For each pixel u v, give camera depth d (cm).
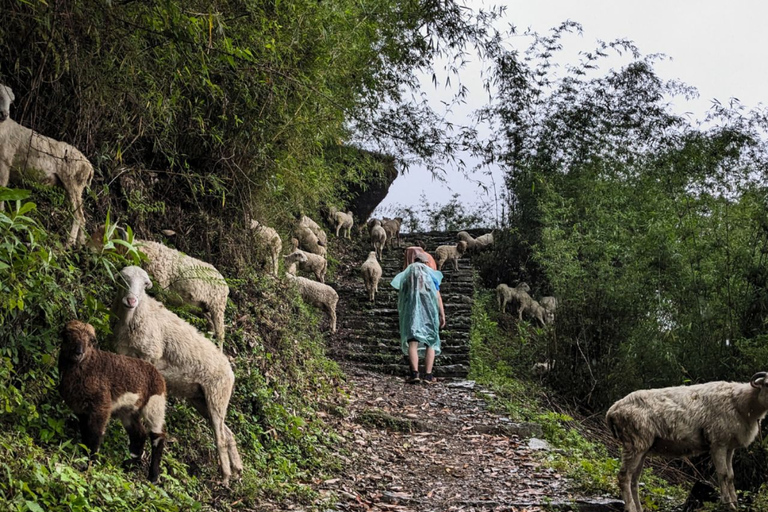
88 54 557
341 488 649
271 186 908
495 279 1878
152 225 733
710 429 627
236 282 809
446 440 852
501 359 1338
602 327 1186
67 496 390
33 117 579
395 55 846
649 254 1145
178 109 695
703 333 1039
